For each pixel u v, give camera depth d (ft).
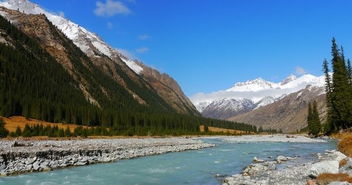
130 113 556.92
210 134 589.73
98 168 143.84
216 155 207.41
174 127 598.75
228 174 130.82
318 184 84.48
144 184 110.11
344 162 98.02
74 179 116.47
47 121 452.35
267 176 113.91
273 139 434.30
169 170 141.28
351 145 159.84
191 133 541.75
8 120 388.37
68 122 476.95
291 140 399.03
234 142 369.91
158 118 579.07
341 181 76.23
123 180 116.98
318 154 184.75
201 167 151.12
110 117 512.22
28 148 146.00
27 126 288.51
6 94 437.99
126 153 189.98
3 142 189.16
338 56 345.92
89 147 174.29
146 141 277.23
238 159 184.55
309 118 494.18
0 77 510.99
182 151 236.02
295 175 111.14
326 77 382.63
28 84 561.02
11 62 596.70
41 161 136.26
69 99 627.46
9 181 109.29
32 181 110.32
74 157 153.79
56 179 115.24
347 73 370.94
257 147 283.18
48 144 191.42
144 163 163.12
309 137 470.80
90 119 494.18
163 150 223.30
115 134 372.38
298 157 184.75
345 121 343.05
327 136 396.57
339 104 339.98
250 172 126.00
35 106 444.96
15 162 127.34
